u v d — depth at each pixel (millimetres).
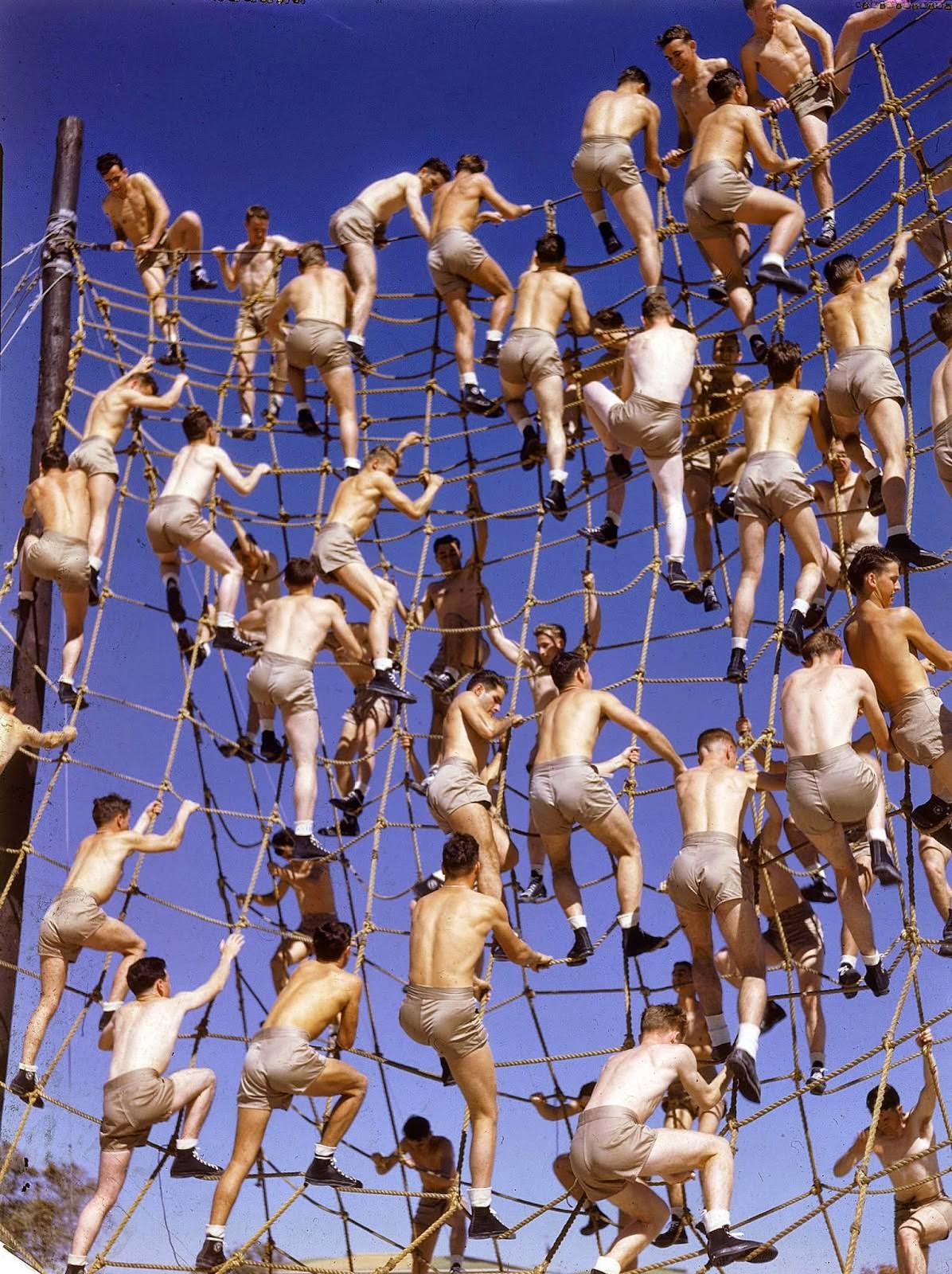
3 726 11703
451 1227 11188
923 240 11602
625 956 9922
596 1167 8062
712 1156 8352
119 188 14484
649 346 10961
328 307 12969
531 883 11477
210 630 12781
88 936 10758
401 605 12648
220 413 14406
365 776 12789
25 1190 11797
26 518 12977
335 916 12594
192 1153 9898
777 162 11273
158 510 12312
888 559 9234
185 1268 9570
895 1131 9750
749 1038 8727
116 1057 9836
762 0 12078
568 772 9930
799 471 10133
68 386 13906
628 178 11672
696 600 10875
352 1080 9703
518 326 11984
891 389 10047
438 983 9094
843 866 8953
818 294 11602
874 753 9273
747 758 9789
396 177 13406
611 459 11719
